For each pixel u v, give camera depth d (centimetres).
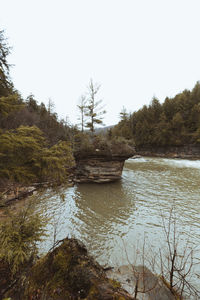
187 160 3111
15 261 255
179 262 439
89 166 1338
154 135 4666
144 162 2792
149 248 507
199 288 341
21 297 196
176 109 4753
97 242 534
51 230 594
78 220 688
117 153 1334
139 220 697
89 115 1956
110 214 758
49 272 210
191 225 655
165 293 286
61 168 355
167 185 1284
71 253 222
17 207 686
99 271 222
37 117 2550
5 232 307
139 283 323
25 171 310
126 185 1294
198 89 4594
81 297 169
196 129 3919
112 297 172
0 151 301
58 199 921
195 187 1220
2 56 466
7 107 329
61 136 2547
